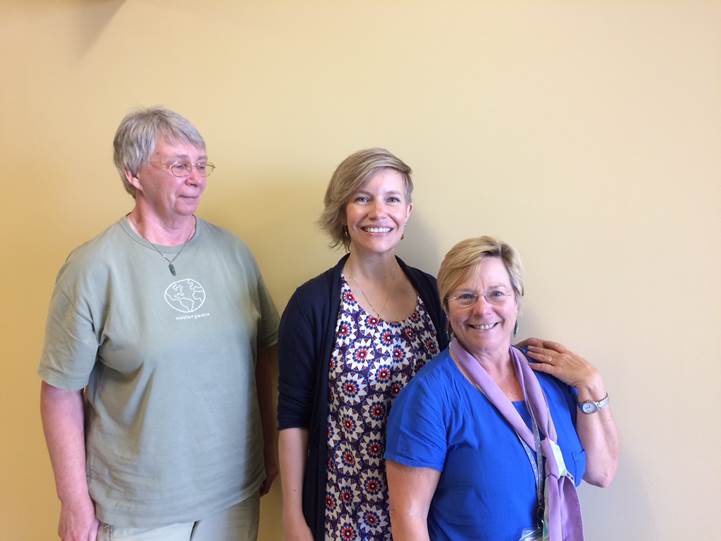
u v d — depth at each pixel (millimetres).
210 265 1196
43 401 1108
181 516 1133
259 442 1303
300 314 1108
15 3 1603
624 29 1123
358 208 1074
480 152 1251
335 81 1344
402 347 1104
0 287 1717
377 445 1071
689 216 1129
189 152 1090
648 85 1123
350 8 1307
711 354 1145
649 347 1185
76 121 1593
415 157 1303
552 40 1171
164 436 1099
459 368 980
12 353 1737
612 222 1178
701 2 1070
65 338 1049
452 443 935
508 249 972
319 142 1379
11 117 1657
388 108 1309
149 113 1074
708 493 1185
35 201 1659
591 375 1011
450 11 1231
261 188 1447
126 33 1521
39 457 1756
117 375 1118
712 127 1094
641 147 1142
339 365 1086
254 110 1427
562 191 1203
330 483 1106
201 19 1442
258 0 1383
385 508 1077
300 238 1432
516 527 912
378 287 1154
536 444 937
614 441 1046
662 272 1158
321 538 1104
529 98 1200
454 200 1286
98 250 1064
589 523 1281
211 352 1149
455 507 927
